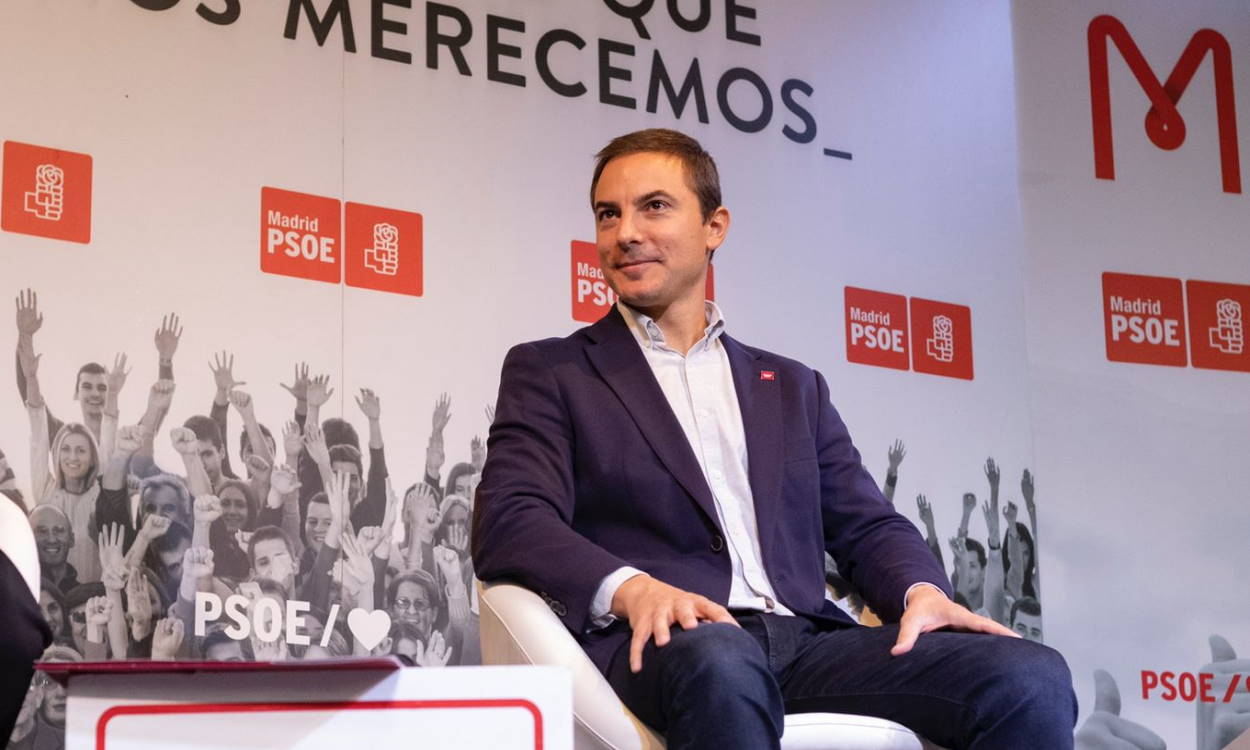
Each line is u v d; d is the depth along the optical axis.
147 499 3.21
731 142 4.03
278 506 3.34
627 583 2.39
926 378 4.15
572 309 3.75
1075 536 4.25
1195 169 4.58
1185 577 4.31
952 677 2.34
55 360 3.16
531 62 3.80
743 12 4.11
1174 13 4.65
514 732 1.65
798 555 2.72
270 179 3.44
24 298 3.15
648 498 2.65
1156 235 4.50
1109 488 4.30
